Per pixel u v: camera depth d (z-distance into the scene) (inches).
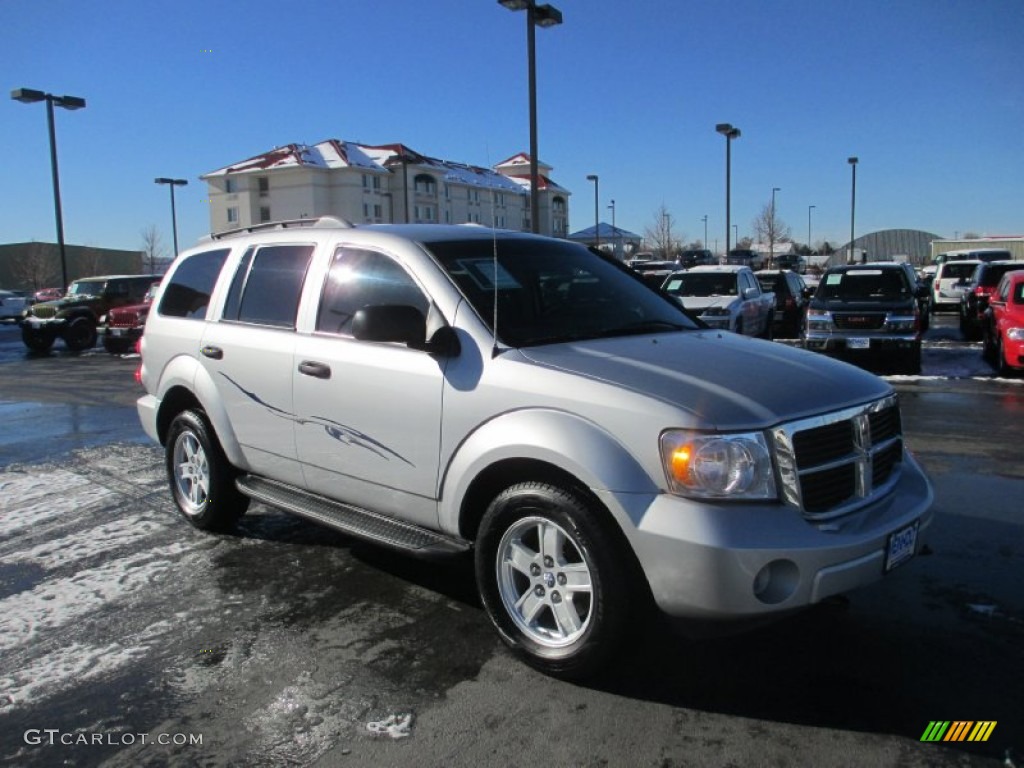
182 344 208.2
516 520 134.1
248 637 151.5
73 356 788.6
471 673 136.4
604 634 124.0
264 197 2992.1
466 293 150.7
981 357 575.2
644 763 111.3
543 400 130.7
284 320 181.6
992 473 252.5
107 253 3221.0
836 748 113.9
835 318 500.1
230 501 205.9
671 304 185.5
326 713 125.2
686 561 114.1
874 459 135.4
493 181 3398.1
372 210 3004.4
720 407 119.8
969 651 140.7
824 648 142.4
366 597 169.0
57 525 221.1
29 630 156.4
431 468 146.6
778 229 2508.6
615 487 119.5
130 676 138.2
